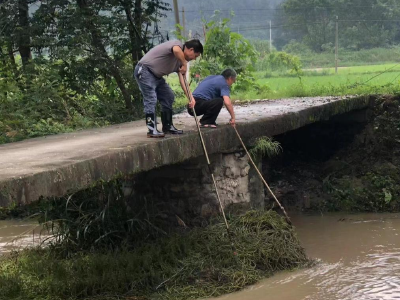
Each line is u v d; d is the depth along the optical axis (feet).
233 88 50.75
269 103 37.17
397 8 129.80
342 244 26.63
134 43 42.88
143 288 19.79
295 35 144.36
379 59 118.01
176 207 25.23
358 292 20.11
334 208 33.94
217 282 20.52
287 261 22.94
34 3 41.98
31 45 40.68
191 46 22.13
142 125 27.94
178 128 24.52
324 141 39.50
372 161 37.09
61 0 40.65
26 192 14.98
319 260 23.98
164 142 20.68
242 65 51.21
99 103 40.37
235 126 24.73
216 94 24.47
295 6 135.85
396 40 131.64
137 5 43.45
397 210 33.45
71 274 20.43
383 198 33.86
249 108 33.42
